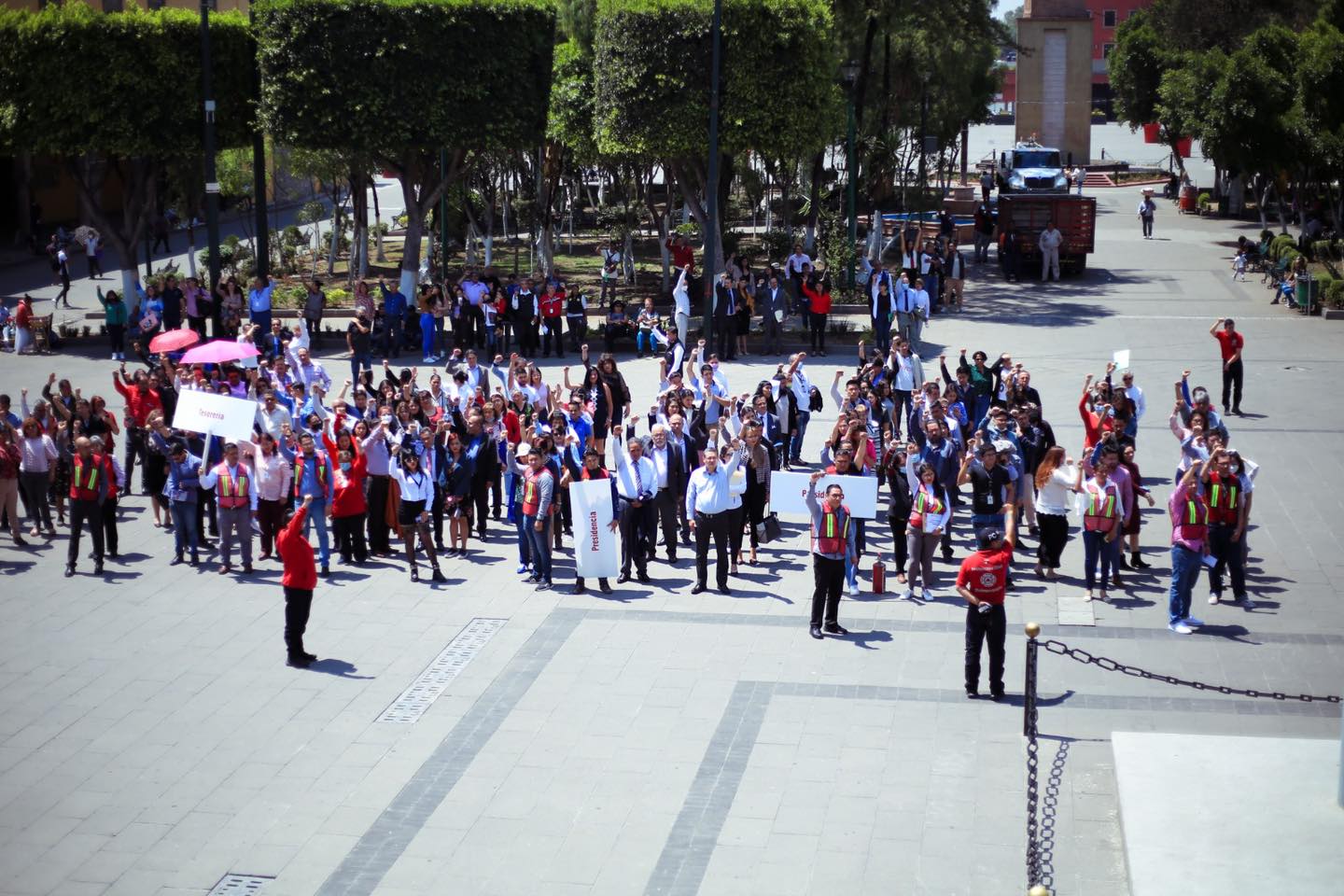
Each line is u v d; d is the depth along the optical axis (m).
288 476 20.02
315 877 11.88
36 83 35.97
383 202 72.56
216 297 34.97
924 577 18.23
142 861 12.16
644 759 13.90
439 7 35.84
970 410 23.73
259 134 37.22
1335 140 43.47
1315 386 29.72
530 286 33.81
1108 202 68.94
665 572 19.66
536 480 18.67
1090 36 75.12
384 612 18.08
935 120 60.03
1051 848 11.96
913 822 12.56
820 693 15.34
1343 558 19.50
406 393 22.52
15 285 46.78
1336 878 10.94
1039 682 15.51
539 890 11.62
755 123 36.75
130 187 39.09
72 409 22.81
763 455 19.67
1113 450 17.80
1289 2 65.56
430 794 13.27
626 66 36.88
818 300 33.22
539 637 17.11
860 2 43.28
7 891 11.68
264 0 36.22
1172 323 37.22
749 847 12.23
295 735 14.58
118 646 17.08
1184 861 11.26
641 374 31.94
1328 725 14.30
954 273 40.25
